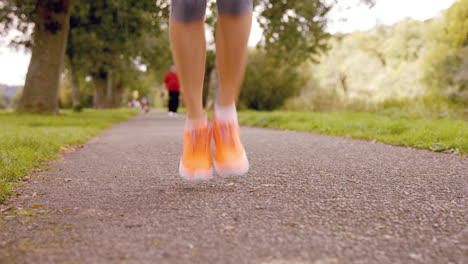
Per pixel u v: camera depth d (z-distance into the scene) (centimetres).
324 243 127
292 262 111
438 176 245
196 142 183
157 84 4597
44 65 1297
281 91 2117
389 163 299
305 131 685
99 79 3303
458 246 125
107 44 1862
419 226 146
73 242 129
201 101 180
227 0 157
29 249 122
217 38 169
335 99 1586
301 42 1373
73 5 1469
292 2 1228
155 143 495
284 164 295
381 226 146
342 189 208
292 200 184
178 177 254
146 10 1275
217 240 130
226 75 174
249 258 114
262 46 1390
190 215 160
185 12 158
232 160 182
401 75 2847
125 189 219
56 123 911
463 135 411
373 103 1323
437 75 1370
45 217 162
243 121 991
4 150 336
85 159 366
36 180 255
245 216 158
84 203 187
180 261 112
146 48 2034
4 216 164
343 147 412
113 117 1480
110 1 1270
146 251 120
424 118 804
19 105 1292
